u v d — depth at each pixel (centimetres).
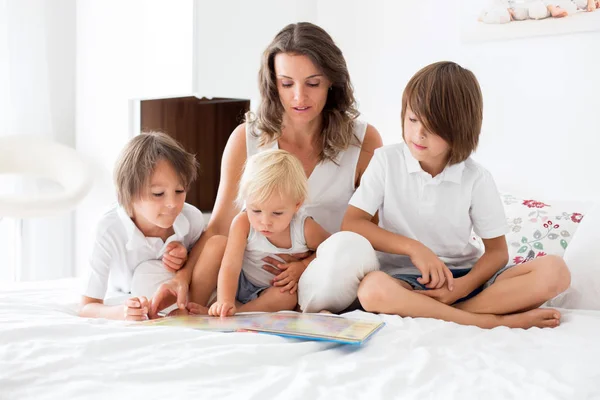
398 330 107
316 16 251
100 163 248
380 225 155
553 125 190
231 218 154
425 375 86
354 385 80
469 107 128
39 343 88
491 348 100
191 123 252
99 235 135
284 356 91
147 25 224
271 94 149
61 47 267
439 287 126
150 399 73
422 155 131
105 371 81
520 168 197
